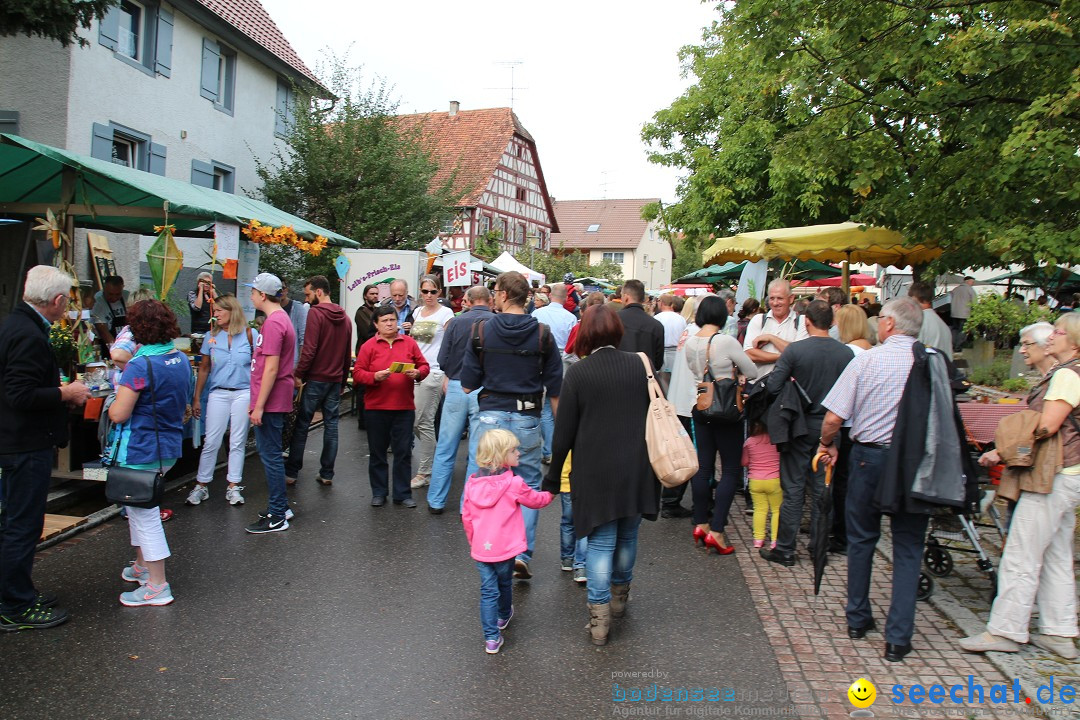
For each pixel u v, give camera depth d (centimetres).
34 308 424
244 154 1759
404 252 1435
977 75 661
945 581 526
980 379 1288
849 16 655
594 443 418
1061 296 1827
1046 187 611
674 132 1973
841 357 550
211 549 568
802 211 1565
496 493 413
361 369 677
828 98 702
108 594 480
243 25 1705
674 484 411
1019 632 415
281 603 473
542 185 3931
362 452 926
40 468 428
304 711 350
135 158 1406
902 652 411
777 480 582
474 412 560
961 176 660
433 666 397
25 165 779
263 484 764
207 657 400
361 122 1741
